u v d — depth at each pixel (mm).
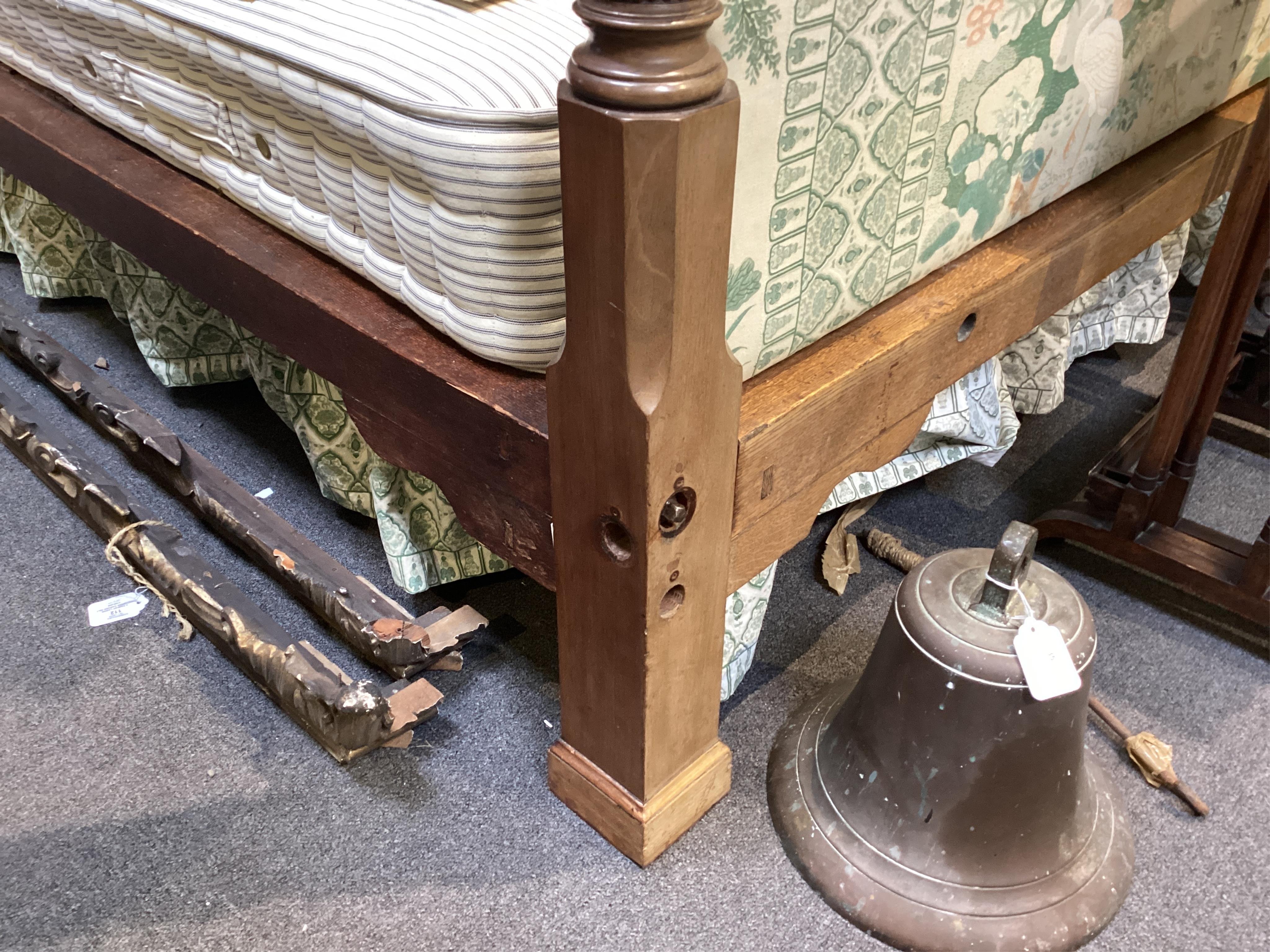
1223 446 1628
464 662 1227
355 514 1452
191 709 1155
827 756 1028
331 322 1023
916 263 988
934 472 1581
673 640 871
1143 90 1167
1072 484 1558
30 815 1036
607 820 1009
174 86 1139
